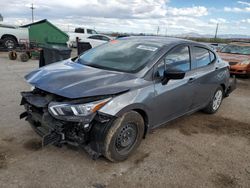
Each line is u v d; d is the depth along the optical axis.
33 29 13.02
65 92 2.80
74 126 2.88
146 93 3.27
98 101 2.82
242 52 11.19
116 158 3.15
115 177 2.94
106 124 2.93
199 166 3.33
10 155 3.21
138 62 3.56
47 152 3.32
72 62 3.99
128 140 3.26
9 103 5.13
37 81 3.16
